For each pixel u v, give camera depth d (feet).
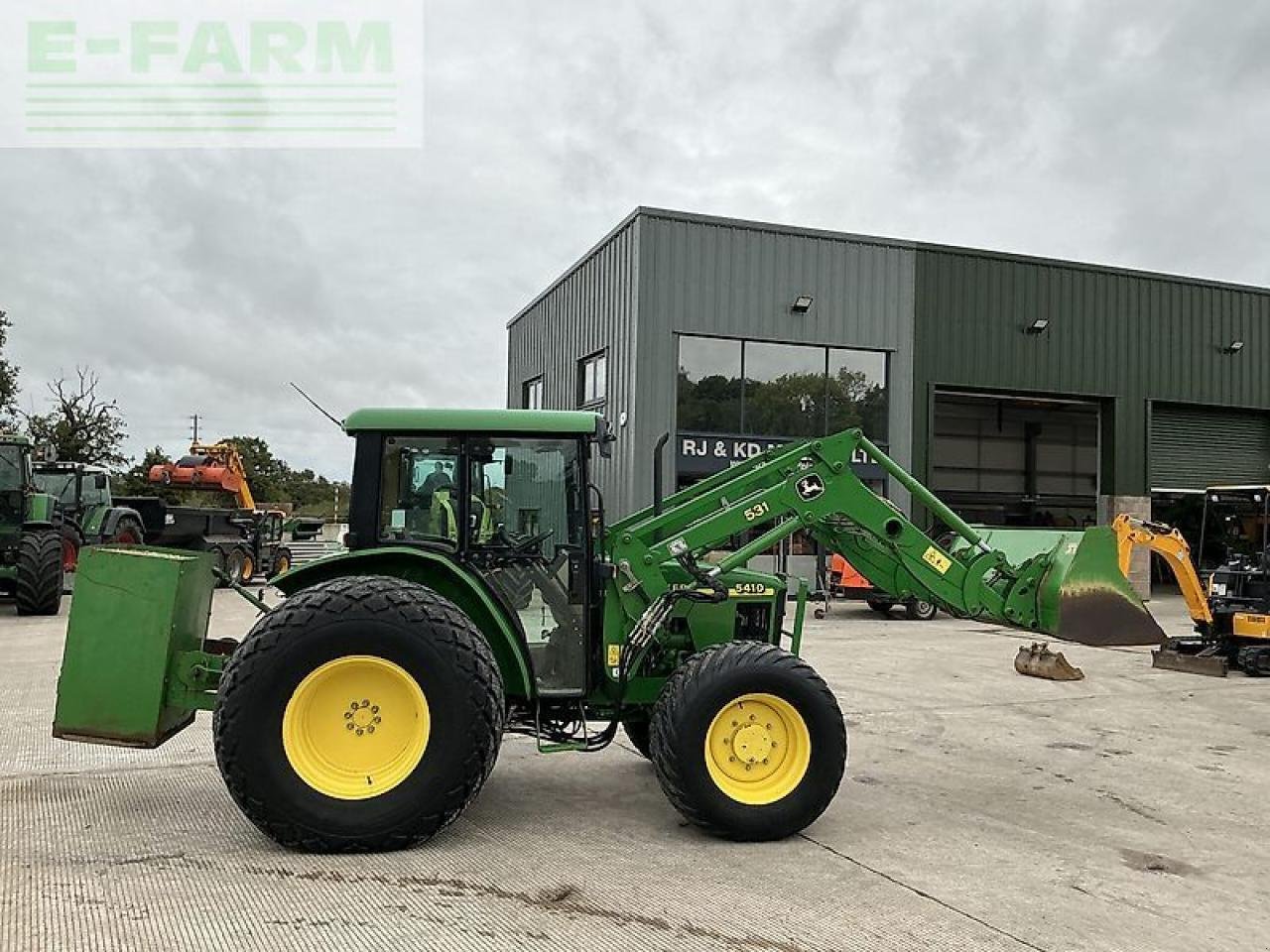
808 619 50.01
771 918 12.37
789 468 18.17
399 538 16.34
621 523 18.90
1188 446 69.10
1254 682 32.27
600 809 16.90
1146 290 65.98
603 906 12.60
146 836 14.83
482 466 16.46
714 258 55.21
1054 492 78.74
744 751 15.42
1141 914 12.90
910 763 21.03
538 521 16.48
